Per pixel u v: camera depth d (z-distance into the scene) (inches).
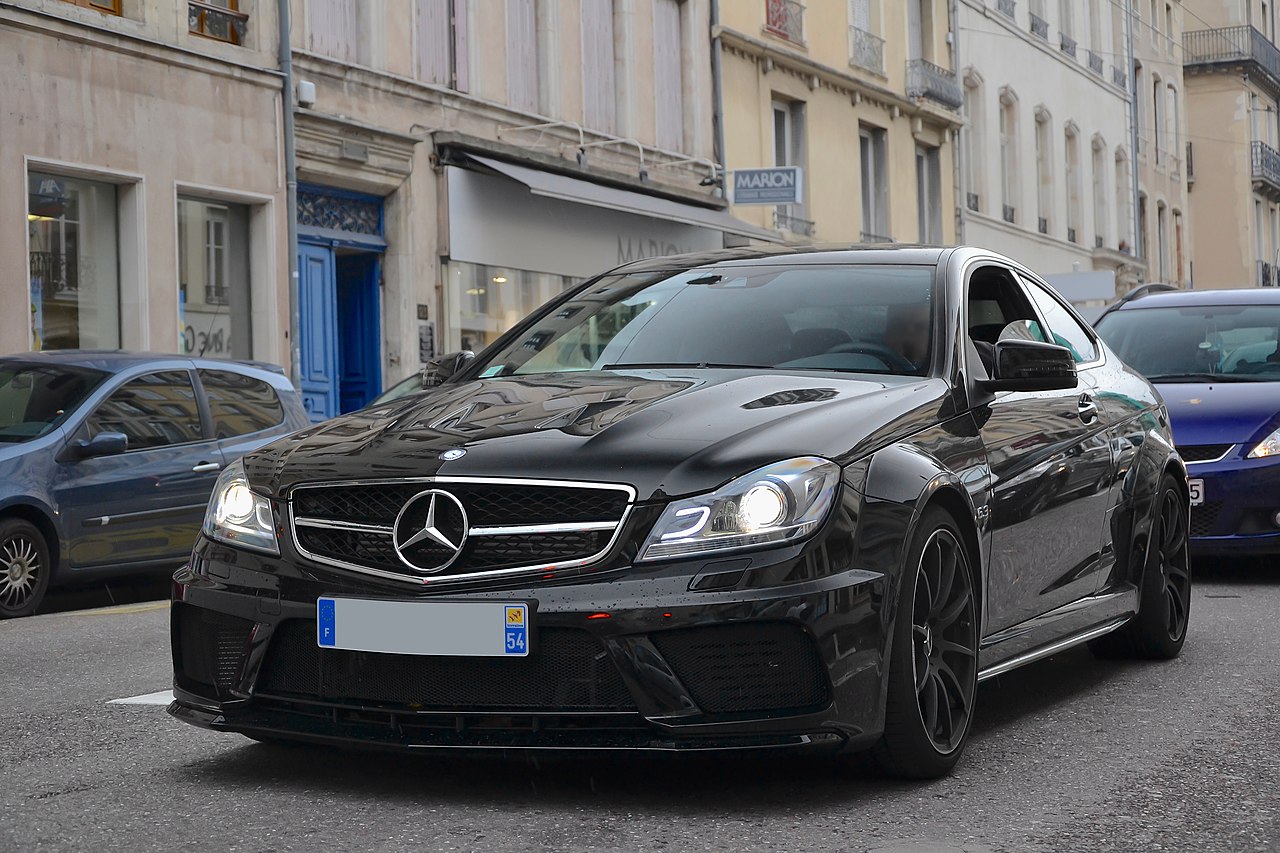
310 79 741.3
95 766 201.3
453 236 821.9
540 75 916.6
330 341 768.3
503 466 173.0
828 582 169.2
